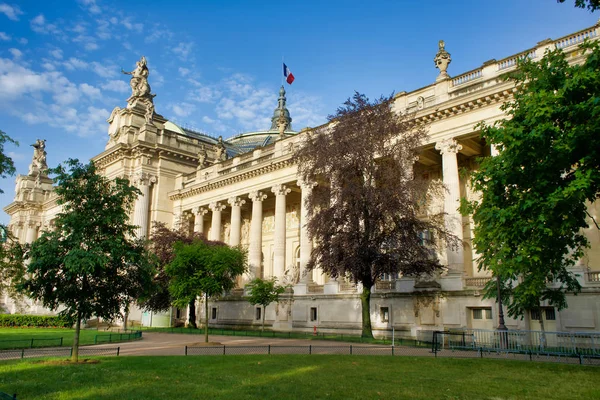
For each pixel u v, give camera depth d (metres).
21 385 16.30
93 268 22.59
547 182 18.00
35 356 25.89
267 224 70.38
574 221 17.44
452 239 35.19
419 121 43.50
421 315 39.78
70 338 38.94
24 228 112.94
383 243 35.59
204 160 76.94
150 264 26.19
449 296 38.28
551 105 18.14
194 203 72.06
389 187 34.25
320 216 35.84
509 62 40.53
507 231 19.12
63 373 18.86
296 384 15.98
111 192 25.61
